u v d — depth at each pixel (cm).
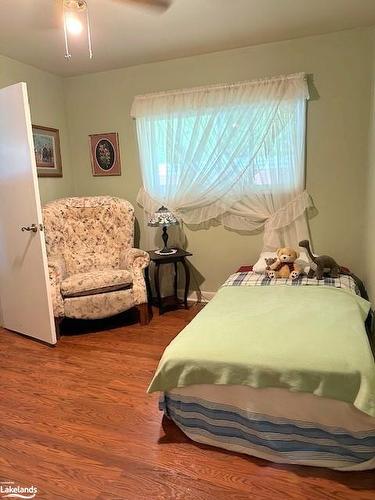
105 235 352
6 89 259
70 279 299
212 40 291
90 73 367
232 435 168
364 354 159
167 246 369
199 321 204
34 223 268
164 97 336
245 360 162
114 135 372
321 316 200
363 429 149
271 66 307
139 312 316
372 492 143
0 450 173
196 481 151
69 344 285
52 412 200
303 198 315
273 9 240
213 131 326
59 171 379
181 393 175
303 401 155
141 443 175
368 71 285
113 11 233
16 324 307
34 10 228
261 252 341
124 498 145
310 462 155
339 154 305
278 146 311
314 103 303
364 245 303
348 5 238
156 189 358
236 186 330
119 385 225
